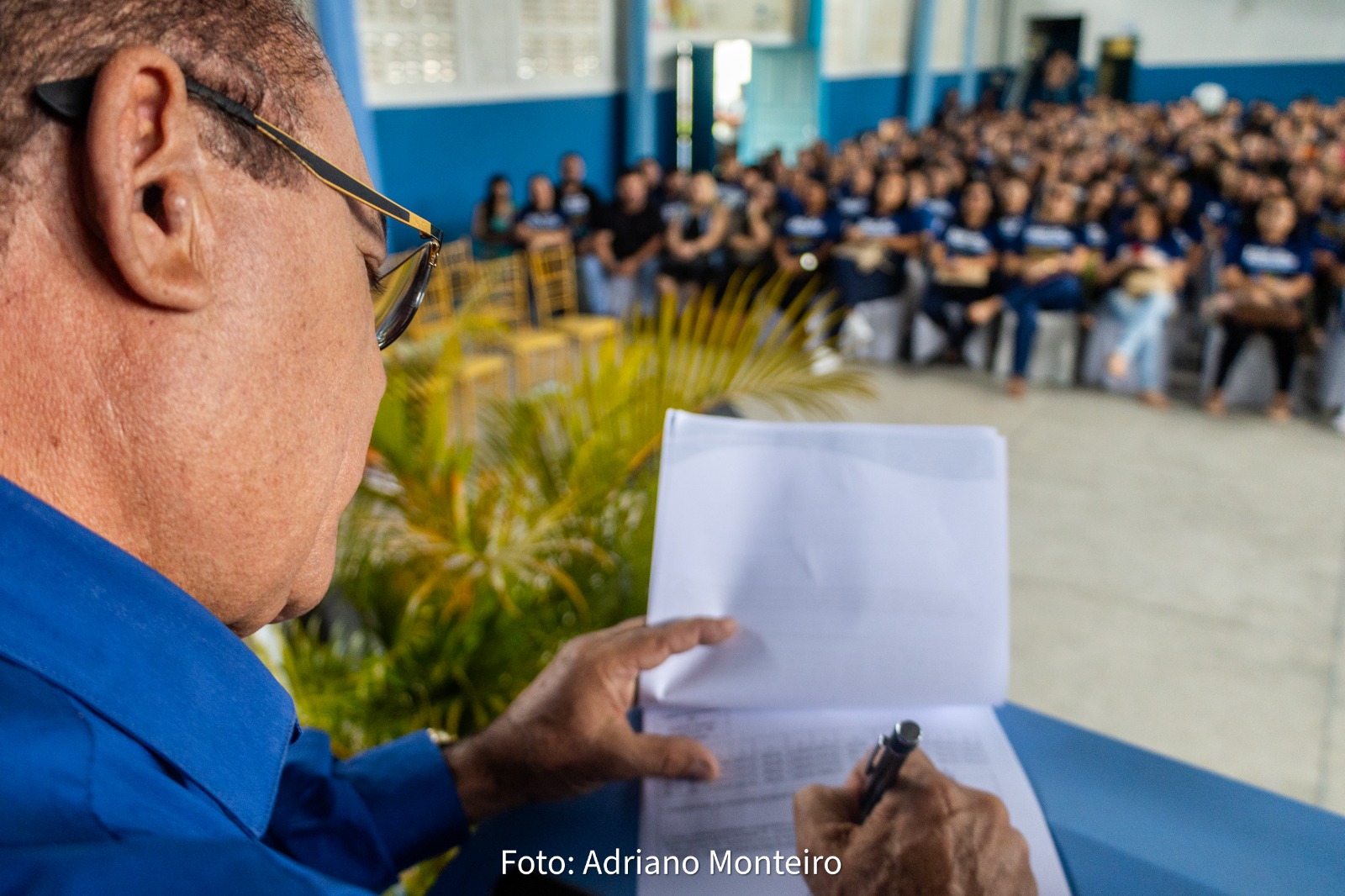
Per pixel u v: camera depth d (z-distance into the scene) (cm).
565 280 536
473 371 366
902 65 1279
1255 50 1358
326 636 146
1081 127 1126
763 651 66
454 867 58
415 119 623
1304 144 856
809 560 67
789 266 530
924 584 66
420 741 67
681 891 54
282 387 29
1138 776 63
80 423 26
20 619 24
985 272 498
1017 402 463
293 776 59
